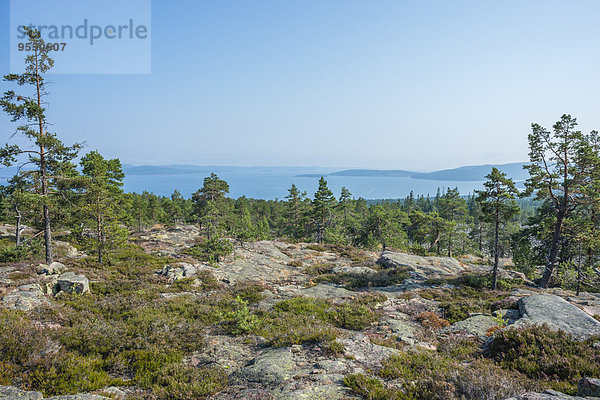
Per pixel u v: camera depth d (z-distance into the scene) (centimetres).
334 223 6469
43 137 2108
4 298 1242
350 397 652
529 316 1267
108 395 690
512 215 2148
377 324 1389
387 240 5041
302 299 1695
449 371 763
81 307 1359
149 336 1041
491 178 2217
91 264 2344
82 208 2342
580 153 2558
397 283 2409
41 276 1705
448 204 6494
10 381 648
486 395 619
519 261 3747
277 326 1238
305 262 3350
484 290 2172
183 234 5369
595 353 853
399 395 655
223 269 2539
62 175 2317
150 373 821
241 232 3900
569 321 1196
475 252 5262
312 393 668
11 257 2125
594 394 584
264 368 823
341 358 891
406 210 11031
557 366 809
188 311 1401
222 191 6538
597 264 2823
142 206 7369
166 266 2338
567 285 2695
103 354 927
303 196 7588
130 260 2662
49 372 700
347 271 2722
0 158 2000
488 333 1214
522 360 859
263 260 3108
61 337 934
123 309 1382
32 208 2202
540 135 2708
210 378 781
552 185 2712
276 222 10000
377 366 845
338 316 1446
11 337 770
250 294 1800
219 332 1189
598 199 2584
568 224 2795
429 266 2908
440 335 1268
